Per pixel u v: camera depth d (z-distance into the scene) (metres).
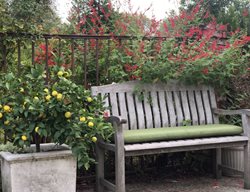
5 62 3.85
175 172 4.82
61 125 3.04
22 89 3.02
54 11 9.20
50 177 3.09
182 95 4.48
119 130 3.42
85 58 4.12
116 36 4.28
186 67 4.34
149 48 4.31
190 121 4.42
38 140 3.26
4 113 3.01
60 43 4.08
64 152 3.14
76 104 3.06
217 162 4.54
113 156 4.44
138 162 4.68
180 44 4.46
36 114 2.99
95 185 4.01
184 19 4.75
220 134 4.04
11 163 2.95
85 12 5.24
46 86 3.11
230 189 4.09
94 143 3.88
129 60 4.28
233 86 4.79
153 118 4.28
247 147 4.04
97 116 3.24
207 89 4.62
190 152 4.79
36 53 4.35
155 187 4.22
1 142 3.91
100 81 4.46
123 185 3.43
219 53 4.43
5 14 3.86
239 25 7.33
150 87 4.31
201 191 4.04
